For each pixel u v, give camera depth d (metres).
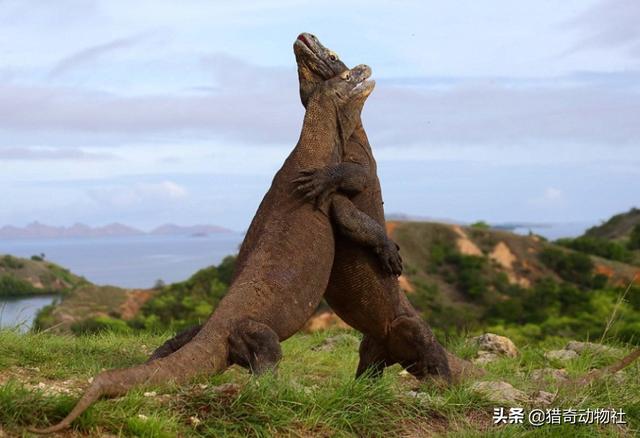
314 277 7.79
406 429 7.19
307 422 6.73
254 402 6.69
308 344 13.66
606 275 66.88
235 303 7.38
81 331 13.12
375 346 8.88
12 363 8.59
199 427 6.38
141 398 6.37
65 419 5.63
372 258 8.21
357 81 8.58
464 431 7.18
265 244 7.71
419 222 75.12
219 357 7.12
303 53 8.56
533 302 56.22
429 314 56.66
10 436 5.70
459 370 9.26
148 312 43.72
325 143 8.21
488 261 68.12
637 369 9.85
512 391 8.52
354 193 8.15
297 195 7.91
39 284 81.50
